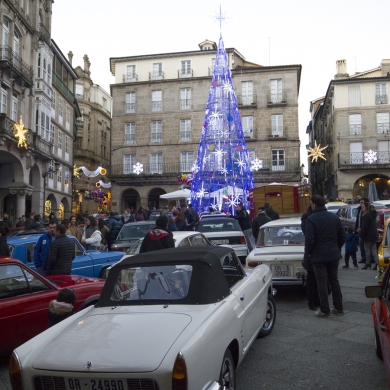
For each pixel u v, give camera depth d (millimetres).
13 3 23797
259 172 39625
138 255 4688
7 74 23172
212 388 3213
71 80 38500
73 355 3275
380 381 4500
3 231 8383
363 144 38094
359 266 12328
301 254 7996
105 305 4215
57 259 7449
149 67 43250
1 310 5156
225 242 12117
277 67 40344
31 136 25969
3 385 4840
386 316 3912
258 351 5516
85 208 47562
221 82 27266
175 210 18188
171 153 41781
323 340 5848
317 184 56812
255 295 5098
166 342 3256
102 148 53812
